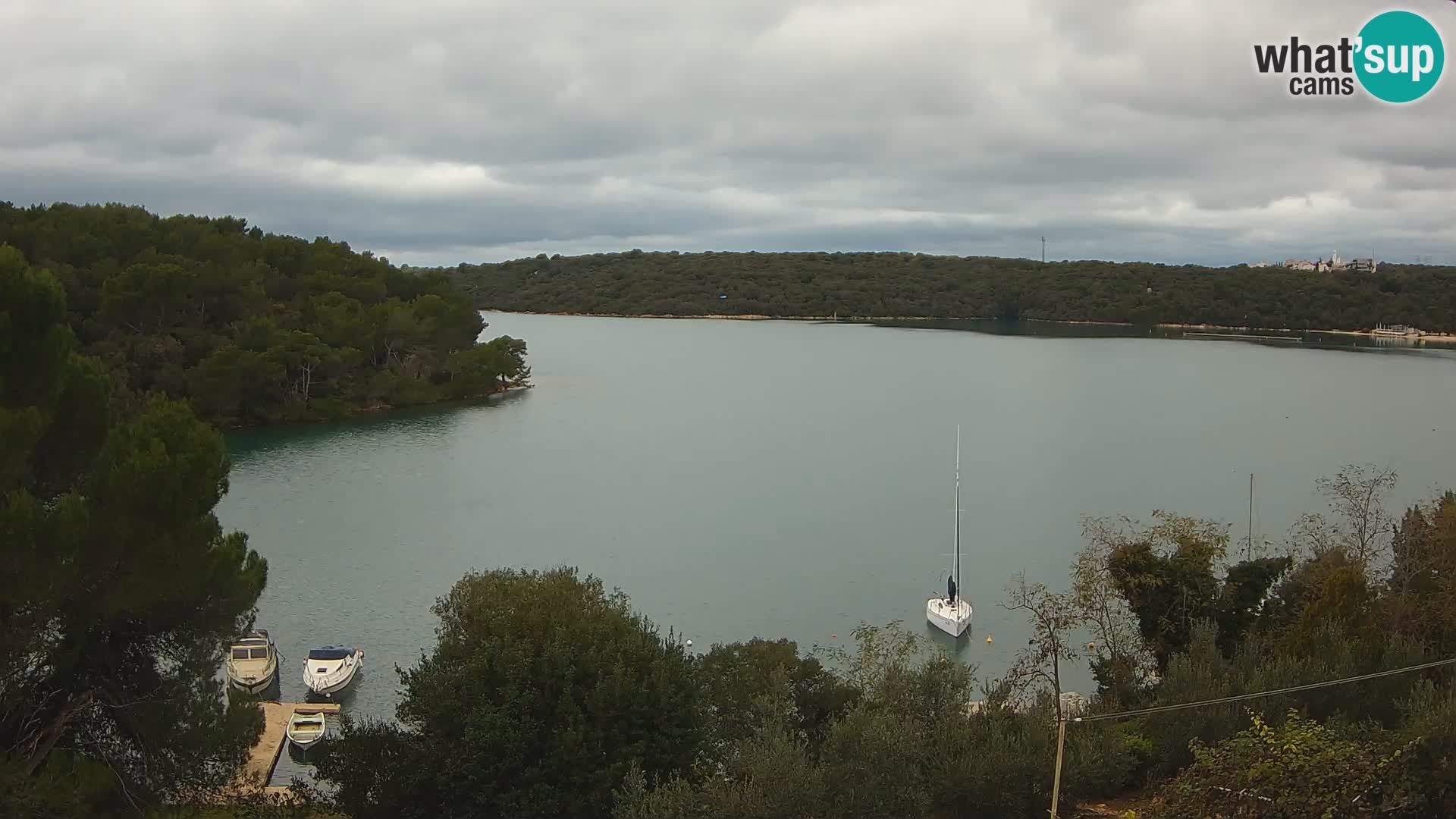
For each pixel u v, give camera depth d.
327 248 185.25
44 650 24.22
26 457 23.77
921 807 24.73
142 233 152.00
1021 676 41.12
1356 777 21.41
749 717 32.06
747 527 88.62
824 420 154.88
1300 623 35.06
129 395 119.25
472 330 182.50
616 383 198.62
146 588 24.16
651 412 161.38
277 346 138.12
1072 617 38.78
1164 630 38.69
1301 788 21.41
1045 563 78.12
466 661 31.23
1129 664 36.19
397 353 166.75
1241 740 22.95
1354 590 35.06
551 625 32.62
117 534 23.88
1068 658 40.38
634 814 24.28
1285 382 197.38
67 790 22.48
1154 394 182.50
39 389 24.91
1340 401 171.38
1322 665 30.14
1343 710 29.36
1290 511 94.56
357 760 29.17
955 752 27.77
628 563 77.12
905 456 125.31
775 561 78.06
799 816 23.61
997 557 79.88
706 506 96.88
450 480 106.75
